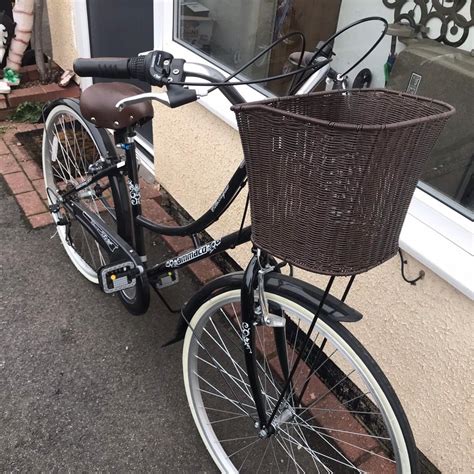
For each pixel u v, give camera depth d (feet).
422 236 5.23
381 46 6.33
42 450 6.15
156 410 6.69
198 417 6.07
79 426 6.44
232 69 7.75
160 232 6.21
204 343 7.61
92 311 8.01
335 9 6.72
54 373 7.05
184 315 5.58
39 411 6.56
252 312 4.66
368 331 6.26
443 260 5.00
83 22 11.78
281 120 3.12
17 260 8.87
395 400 4.31
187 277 8.80
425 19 5.93
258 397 5.15
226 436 6.50
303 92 4.39
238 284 4.93
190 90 4.17
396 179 3.27
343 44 6.75
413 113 3.85
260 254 4.61
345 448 6.35
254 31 7.47
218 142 8.06
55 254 9.03
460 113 5.44
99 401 6.74
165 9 8.34
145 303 6.82
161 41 8.77
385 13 6.30
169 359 7.34
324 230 3.34
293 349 6.26
